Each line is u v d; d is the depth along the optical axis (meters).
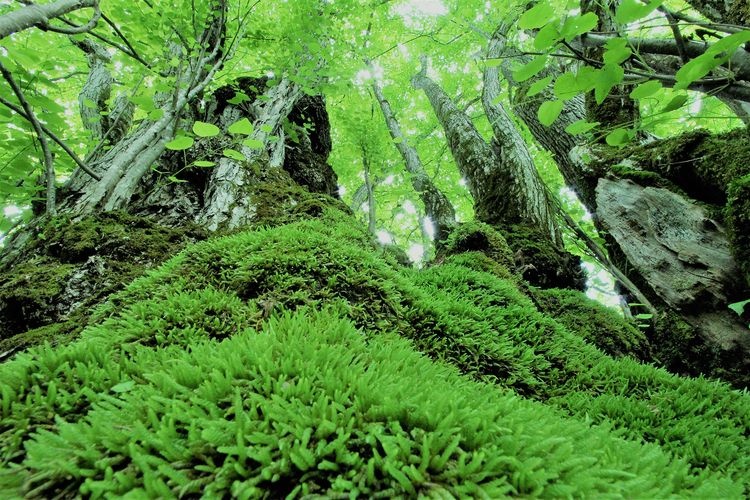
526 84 5.75
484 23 6.30
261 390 1.04
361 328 1.82
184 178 4.38
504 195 5.51
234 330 1.75
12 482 0.82
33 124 2.16
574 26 1.09
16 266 2.63
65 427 0.86
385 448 0.82
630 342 3.79
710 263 2.47
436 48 9.68
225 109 5.43
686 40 1.25
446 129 7.50
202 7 3.33
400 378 1.19
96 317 1.93
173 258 2.46
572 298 4.20
